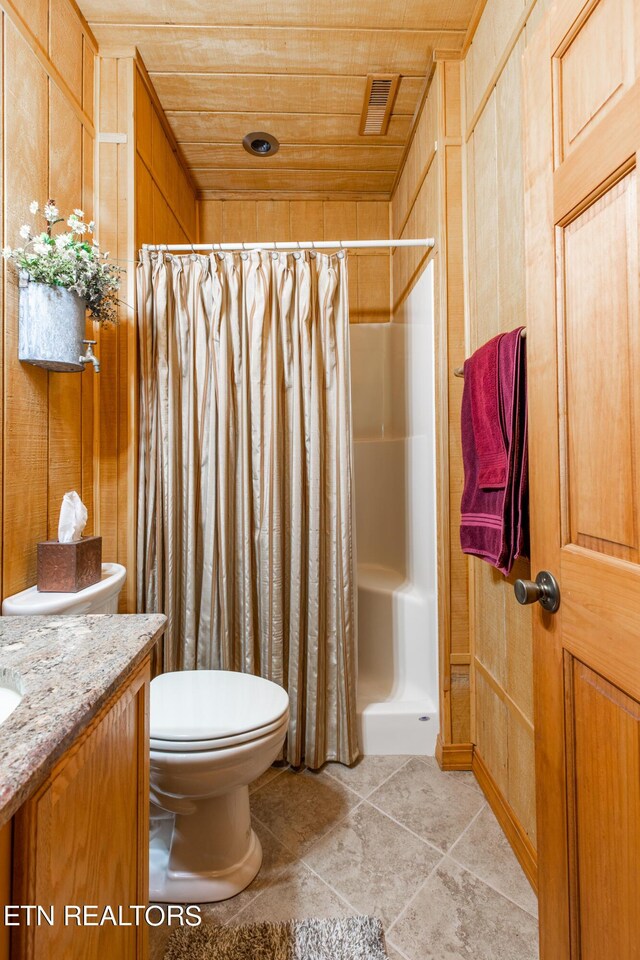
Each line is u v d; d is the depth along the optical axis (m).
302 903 1.12
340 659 1.67
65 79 1.35
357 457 2.54
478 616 1.58
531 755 1.20
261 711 1.18
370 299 2.57
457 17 1.48
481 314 1.48
